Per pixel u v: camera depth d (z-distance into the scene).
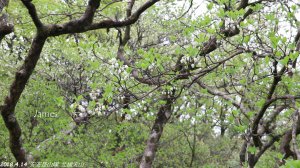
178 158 13.43
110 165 8.85
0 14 5.11
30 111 8.31
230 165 14.27
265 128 5.68
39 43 4.32
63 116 8.19
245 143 5.34
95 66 4.37
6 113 4.61
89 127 8.72
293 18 4.85
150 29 11.02
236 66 4.61
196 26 4.36
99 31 11.77
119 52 7.32
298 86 4.38
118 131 8.69
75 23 4.30
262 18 5.93
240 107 4.59
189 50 4.05
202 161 14.07
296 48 4.26
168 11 10.41
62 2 7.89
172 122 11.59
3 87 8.86
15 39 10.41
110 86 3.97
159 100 5.48
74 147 8.40
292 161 1.85
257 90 5.36
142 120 9.62
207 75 5.17
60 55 9.01
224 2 4.80
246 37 4.01
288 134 5.56
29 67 4.41
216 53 5.69
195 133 12.88
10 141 4.93
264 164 8.57
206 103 7.80
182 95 5.80
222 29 4.45
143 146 9.69
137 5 12.02
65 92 8.57
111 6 7.69
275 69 4.05
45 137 8.78
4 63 10.09
